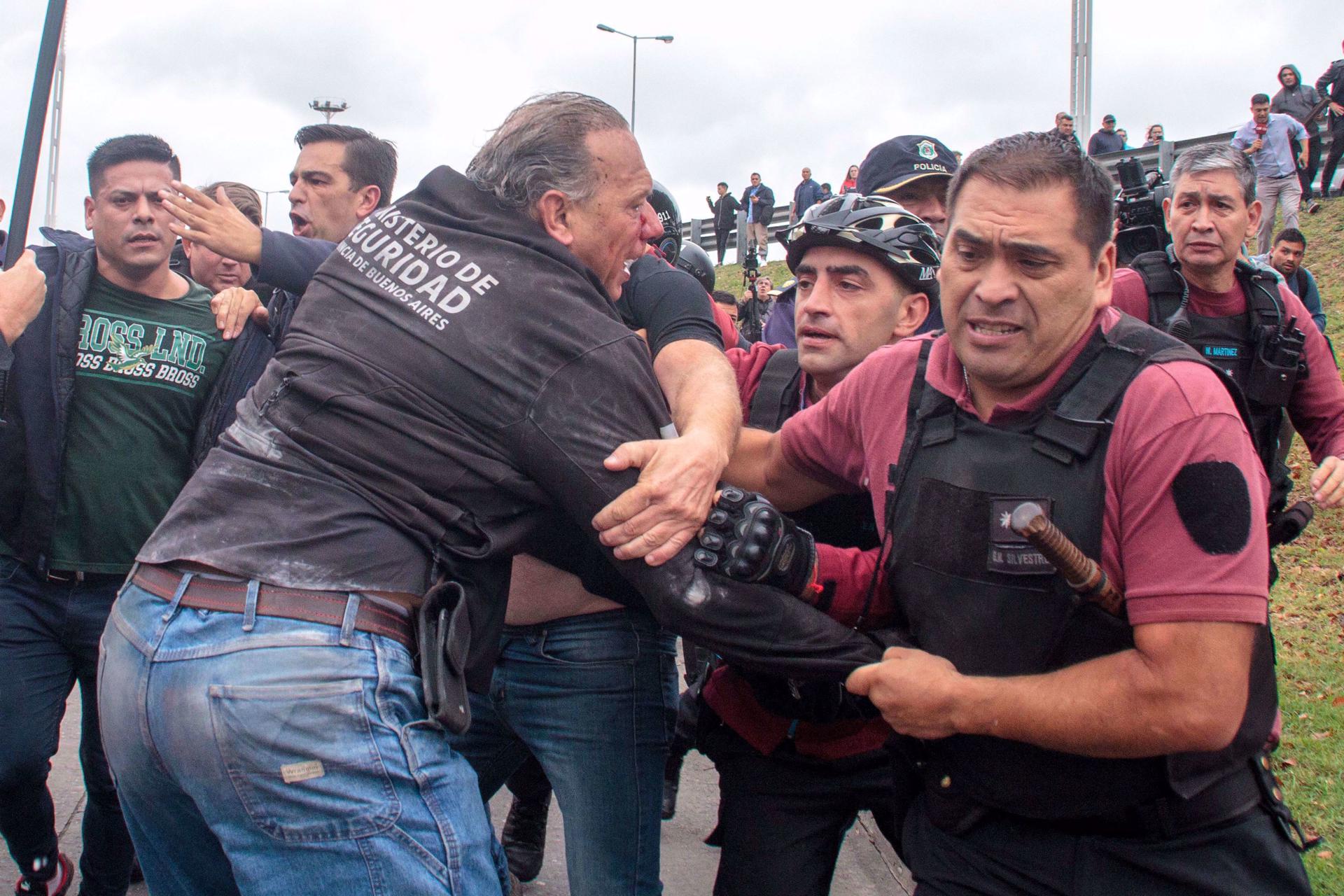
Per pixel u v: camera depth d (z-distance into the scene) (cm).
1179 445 150
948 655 168
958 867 178
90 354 276
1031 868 170
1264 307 310
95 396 276
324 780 161
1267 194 1178
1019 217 154
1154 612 150
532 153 189
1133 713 150
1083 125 1529
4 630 266
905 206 296
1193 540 149
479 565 186
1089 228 156
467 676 186
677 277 246
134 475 277
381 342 178
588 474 179
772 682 212
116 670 173
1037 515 144
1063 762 164
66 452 272
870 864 356
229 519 172
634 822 227
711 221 2381
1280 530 310
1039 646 160
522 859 324
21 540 266
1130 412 154
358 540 171
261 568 167
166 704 164
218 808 164
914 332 239
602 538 183
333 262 192
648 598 186
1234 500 148
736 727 219
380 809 163
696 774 426
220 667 162
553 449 179
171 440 283
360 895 162
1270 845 166
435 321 178
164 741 165
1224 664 147
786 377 248
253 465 175
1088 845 167
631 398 186
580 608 226
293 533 169
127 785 177
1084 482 156
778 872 217
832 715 211
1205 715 148
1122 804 163
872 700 169
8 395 266
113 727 173
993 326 158
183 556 171
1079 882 167
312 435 174
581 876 225
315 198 349
